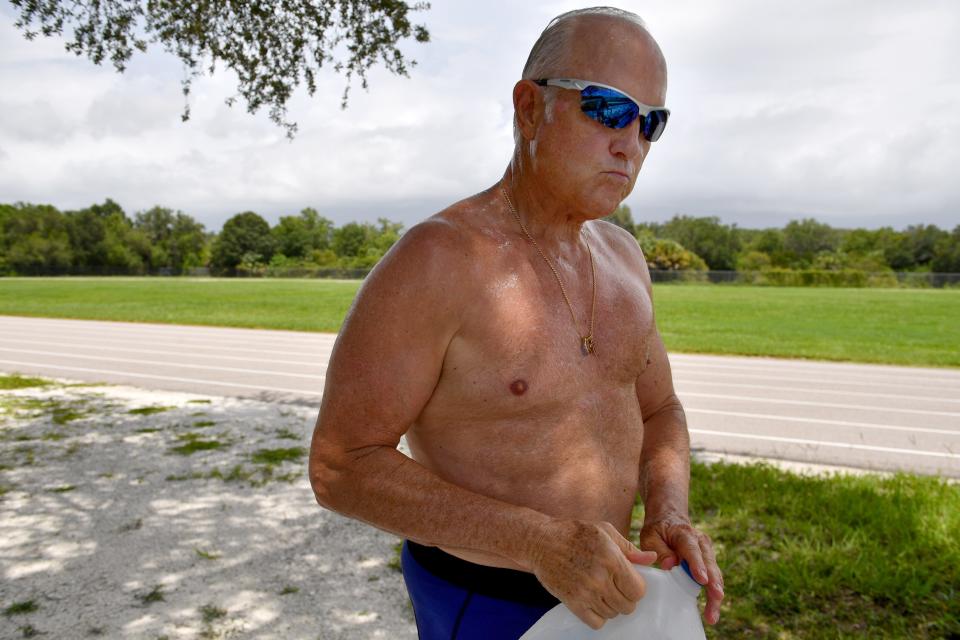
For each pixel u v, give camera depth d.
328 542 4.41
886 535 4.35
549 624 1.21
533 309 1.26
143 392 9.48
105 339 16.20
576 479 1.28
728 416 8.48
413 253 1.21
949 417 8.50
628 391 1.41
